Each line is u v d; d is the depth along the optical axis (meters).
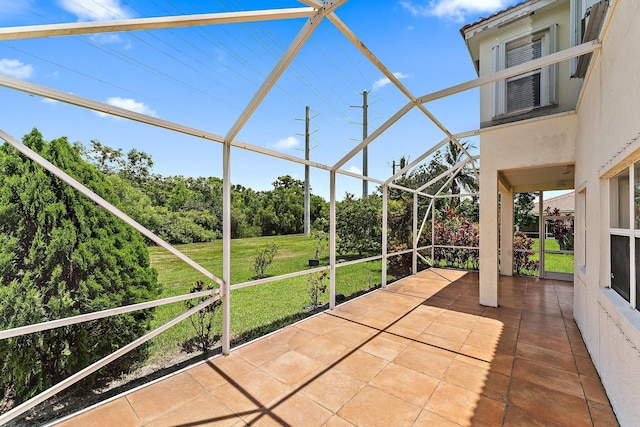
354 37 2.41
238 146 3.18
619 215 2.47
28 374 2.24
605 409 2.19
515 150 4.51
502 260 7.35
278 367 2.80
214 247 7.00
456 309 4.57
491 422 2.05
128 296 2.83
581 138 3.65
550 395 2.36
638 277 2.02
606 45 2.48
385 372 2.71
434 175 12.59
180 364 3.00
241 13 2.11
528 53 4.87
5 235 2.19
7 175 2.26
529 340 3.42
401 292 5.58
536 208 11.90
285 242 8.95
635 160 2.03
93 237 2.62
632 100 1.84
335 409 2.20
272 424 2.04
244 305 5.05
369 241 8.22
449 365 2.84
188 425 2.03
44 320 2.26
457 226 8.52
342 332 3.65
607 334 2.39
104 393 2.52
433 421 2.06
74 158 2.62
